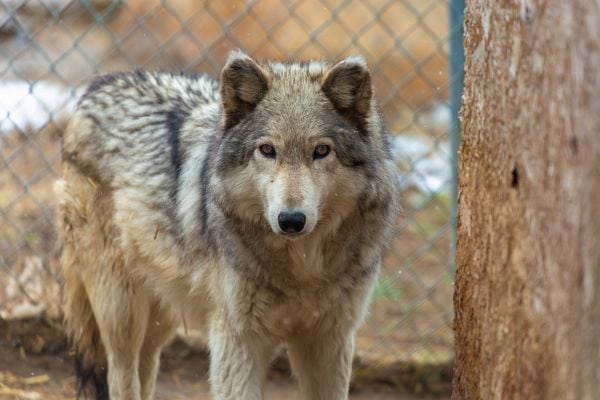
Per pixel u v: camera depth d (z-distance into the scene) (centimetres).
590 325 539
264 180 764
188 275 894
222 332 837
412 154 1573
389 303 1295
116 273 975
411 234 1433
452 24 1108
